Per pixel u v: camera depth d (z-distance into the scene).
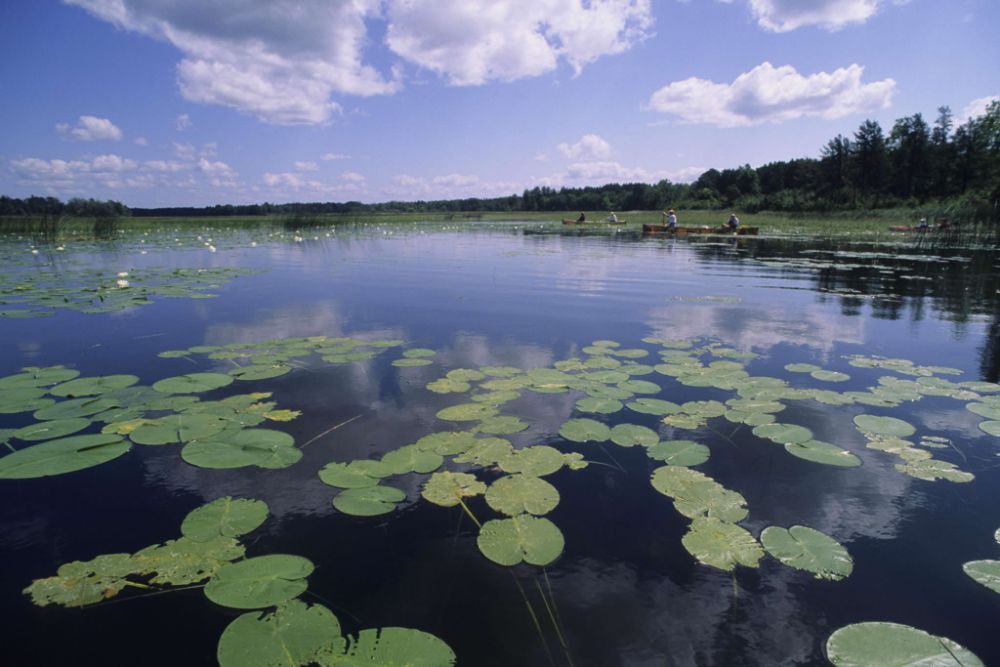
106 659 1.38
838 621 1.56
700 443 2.72
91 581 1.67
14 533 1.96
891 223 33.09
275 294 7.36
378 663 1.34
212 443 2.60
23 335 4.93
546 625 1.52
